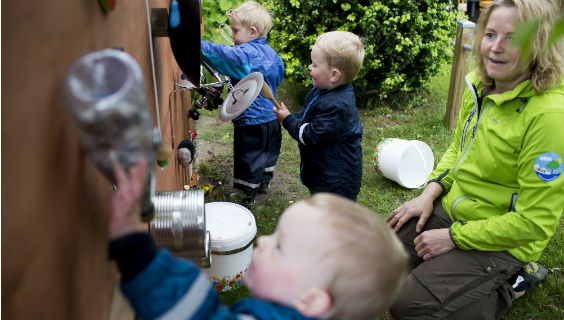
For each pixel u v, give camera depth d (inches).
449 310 78.1
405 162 154.4
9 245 25.8
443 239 80.5
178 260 36.3
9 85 26.0
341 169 104.6
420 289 78.7
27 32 28.4
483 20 77.5
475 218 82.8
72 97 28.6
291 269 39.1
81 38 39.1
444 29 207.9
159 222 54.1
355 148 105.6
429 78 219.3
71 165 36.4
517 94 72.8
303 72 201.5
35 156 29.4
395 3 189.9
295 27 198.2
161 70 89.0
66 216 35.2
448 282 78.1
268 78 128.9
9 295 25.8
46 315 31.0
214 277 101.2
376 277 39.6
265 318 37.3
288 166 166.6
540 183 70.8
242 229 101.3
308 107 105.7
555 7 65.8
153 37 78.8
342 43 98.0
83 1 39.8
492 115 77.9
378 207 142.0
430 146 179.9
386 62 206.1
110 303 50.3
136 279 33.7
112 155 31.0
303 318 38.4
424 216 90.5
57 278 33.2
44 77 30.9
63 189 34.5
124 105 28.7
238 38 130.3
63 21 34.6
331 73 100.2
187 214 54.4
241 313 38.6
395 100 216.2
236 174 138.3
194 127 192.9
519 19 67.2
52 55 32.4
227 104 113.0
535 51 67.0
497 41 71.3
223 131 190.4
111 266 51.1
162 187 82.1
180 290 34.5
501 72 73.0
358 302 39.9
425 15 198.8
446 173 93.7
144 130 31.4
